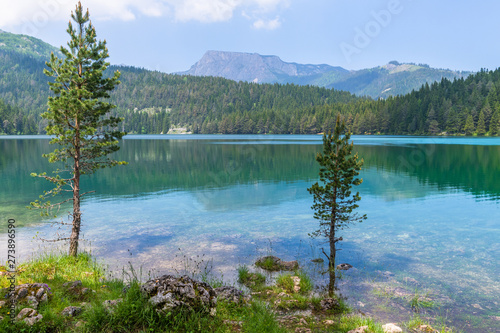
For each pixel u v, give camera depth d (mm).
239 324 8891
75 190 17422
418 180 44906
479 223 23891
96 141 17953
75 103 15953
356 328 9422
